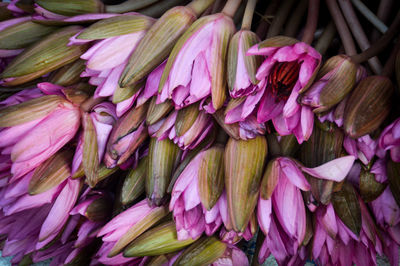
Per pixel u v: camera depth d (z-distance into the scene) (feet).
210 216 1.21
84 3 1.33
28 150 1.21
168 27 1.20
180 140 1.19
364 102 1.13
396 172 1.16
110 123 1.31
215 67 1.13
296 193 1.16
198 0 1.25
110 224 1.27
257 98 1.11
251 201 1.15
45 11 1.32
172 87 1.11
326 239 1.24
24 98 1.34
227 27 1.17
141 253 1.28
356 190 1.28
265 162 1.21
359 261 1.26
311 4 1.29
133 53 1.18
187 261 1.27
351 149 1.19
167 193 1.28
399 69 1.14
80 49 1.29
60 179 1.31
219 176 1.22
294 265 1.28
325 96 1.09
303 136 1.10
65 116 1.26
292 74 1.15
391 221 1.24
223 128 1.18
